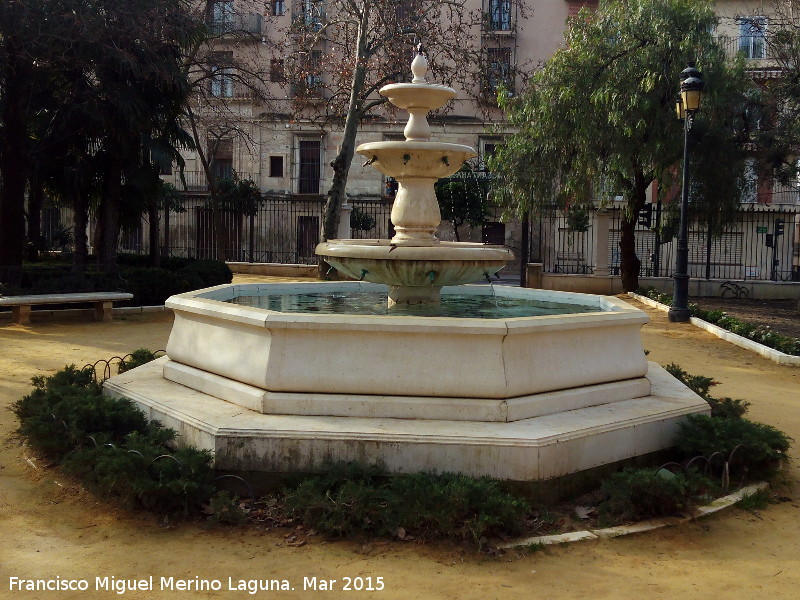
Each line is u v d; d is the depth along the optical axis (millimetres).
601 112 16859
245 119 31234
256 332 4902
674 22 16781
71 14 12492
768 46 18859
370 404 4582
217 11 29078
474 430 4363
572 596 3340
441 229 31328
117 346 9758
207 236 30609
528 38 30062
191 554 3678
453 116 30656
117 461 4090
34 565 3543
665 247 25422
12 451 5227
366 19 19406
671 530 4121
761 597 3381
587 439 4469
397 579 3445
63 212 28453
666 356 10062
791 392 7969
